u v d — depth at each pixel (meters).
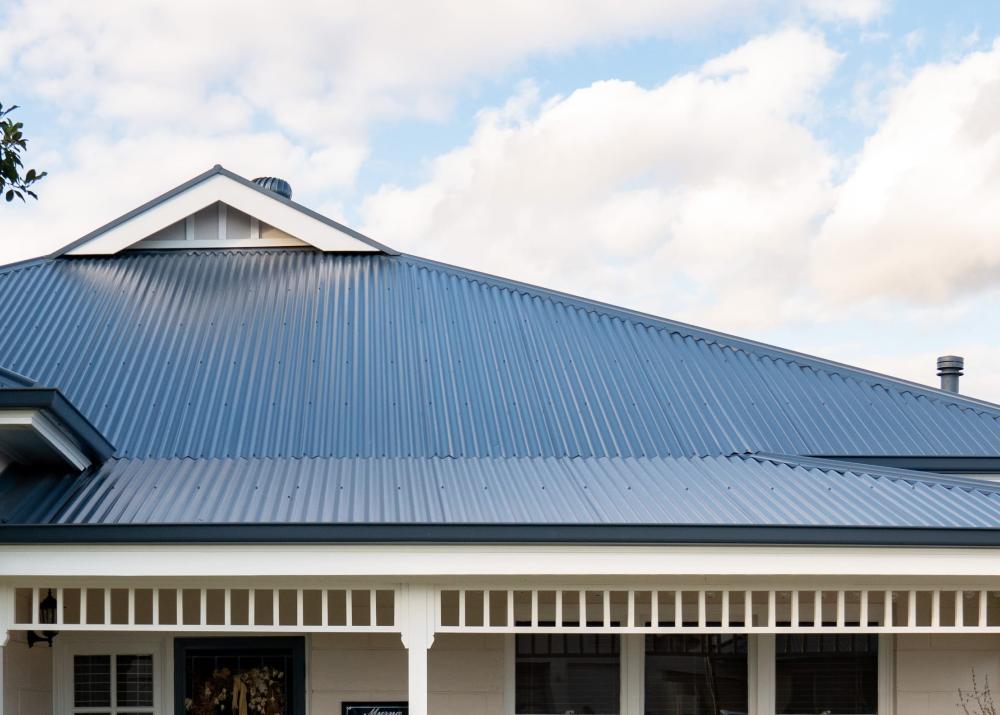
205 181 11.95
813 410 9.43
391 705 8.36
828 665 8.50
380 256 12.17
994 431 9.22
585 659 8.41
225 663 8.43
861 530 6.32
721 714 8.41
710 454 8.48
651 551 6.37
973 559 6.43
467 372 9.74
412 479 7.57
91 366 9.41
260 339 10.14
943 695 8.38
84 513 6.57
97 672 8.41
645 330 10.91
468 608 8.35
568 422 8.89
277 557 6.28
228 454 8.11
